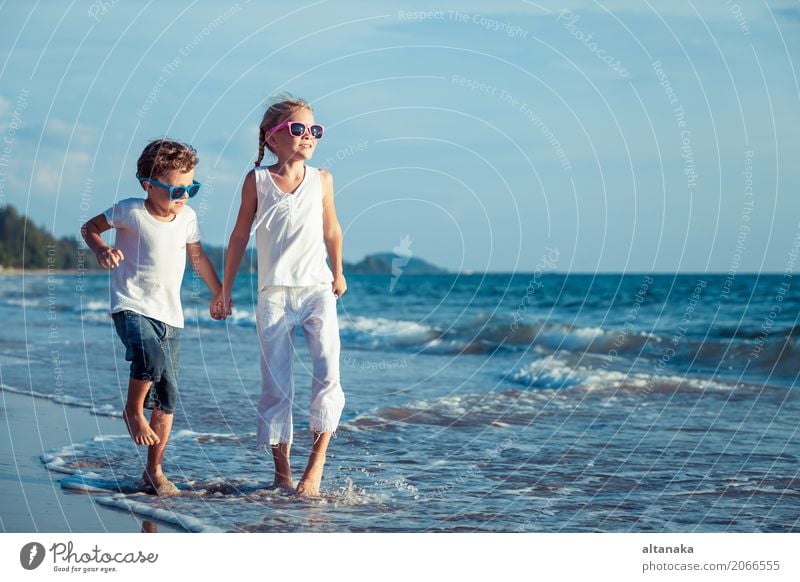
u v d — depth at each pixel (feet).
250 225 13.42
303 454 16.21
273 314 13.08
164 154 12.37
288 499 12.70
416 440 17.71
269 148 13.50
